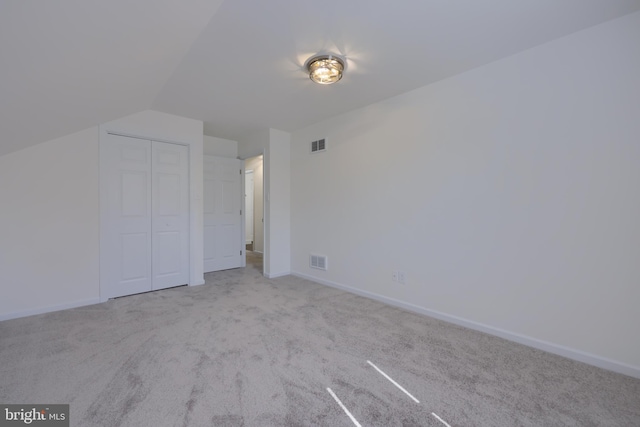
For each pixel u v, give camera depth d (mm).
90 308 2846
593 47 1864
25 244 2615
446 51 2145
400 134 2939
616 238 1800
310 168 4008
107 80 2184
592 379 1709
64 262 2812
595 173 1866
